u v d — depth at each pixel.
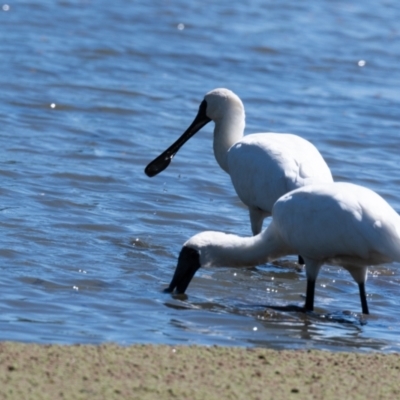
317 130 24.89
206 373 10.02
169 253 15.15
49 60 30.50
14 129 22.50
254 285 14.13
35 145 21.16
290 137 15.48
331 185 12.92
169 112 25.61
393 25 42.31
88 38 34.69
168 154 17.39
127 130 23.39
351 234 12.39
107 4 41.50
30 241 14.87
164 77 30.08
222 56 33.94
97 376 9.67
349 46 37.31
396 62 35.25
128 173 19.56
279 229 13.17
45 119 23.69
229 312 12.69
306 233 12.72
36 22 36.62
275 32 38.94
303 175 14.55
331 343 11.71
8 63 29.41
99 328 11.43
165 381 9.70
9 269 13.51
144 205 17.50
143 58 32.56
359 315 13.06
